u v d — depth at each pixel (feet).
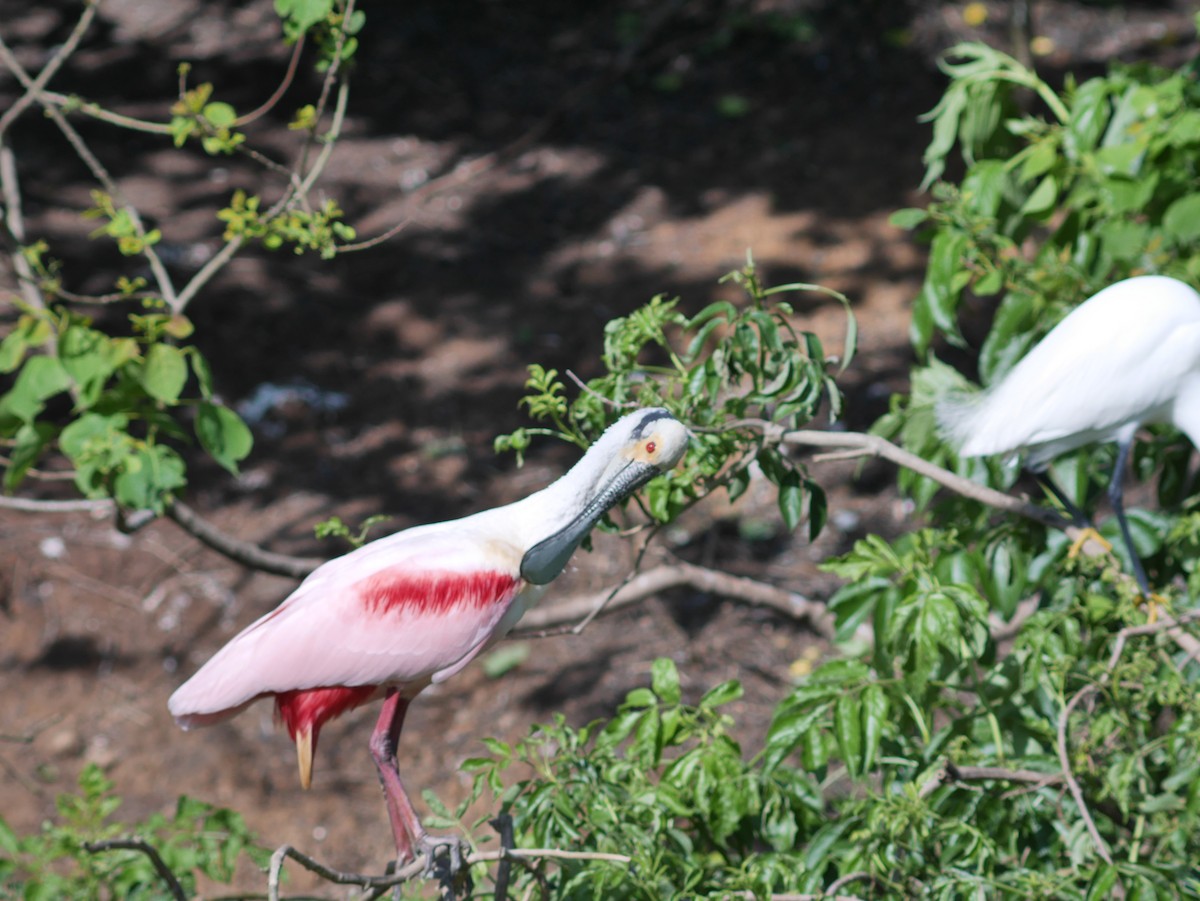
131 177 62.34
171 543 48.34
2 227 27.84
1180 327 24.95
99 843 20.40
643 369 22.07
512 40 73.20
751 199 61.57
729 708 42.39
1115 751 21.85
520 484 50.47
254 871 39.50
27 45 70.08
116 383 29.30
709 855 22.47
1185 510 27.14
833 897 19.26
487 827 39.29
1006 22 70.54
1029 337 27.63
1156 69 31.27
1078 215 30.04
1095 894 17.94
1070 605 23.58
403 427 52.80
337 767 42.57
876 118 65.57
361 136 66.23
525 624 32.96
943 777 20.44
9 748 41.75
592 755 21.50
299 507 49.42
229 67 69.36
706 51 71.20
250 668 19.76
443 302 58.03
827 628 33.65
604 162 64.95
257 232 26.21
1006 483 27.14
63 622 45.52
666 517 22.04
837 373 22.33
